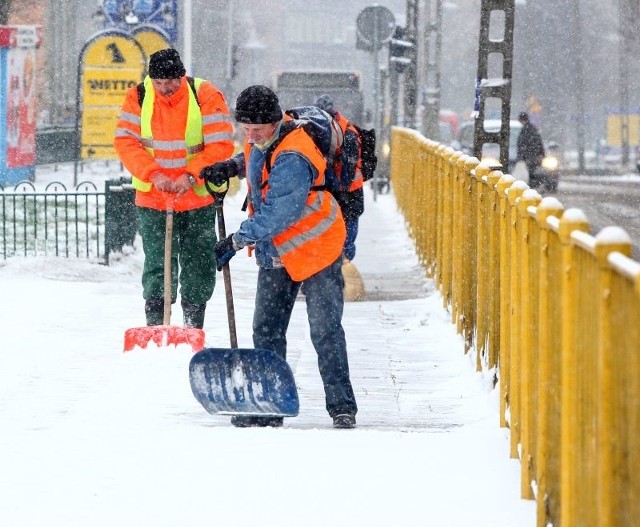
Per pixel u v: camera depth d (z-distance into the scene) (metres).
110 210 37.59
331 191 18.16
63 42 126.19
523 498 13.41
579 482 10.94
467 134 94.38
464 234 23.45
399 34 80.19
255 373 17.69
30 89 72.62
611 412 9.46
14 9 114.81
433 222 34.31
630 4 141.50
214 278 25.25
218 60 153.00
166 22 71.75
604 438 9.51
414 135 45.22
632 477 8.84
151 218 24.58
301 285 18.56
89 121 63.38
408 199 49.66
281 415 17.48
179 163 24.03
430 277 35.03
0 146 68.88
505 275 16.84
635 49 142.75
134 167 23.86
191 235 24.77
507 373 16.75
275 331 18.36
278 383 17.69
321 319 17.88
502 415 16.83
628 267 8.63
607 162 150.75
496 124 82.31
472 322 22.20
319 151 17.48
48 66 121.31
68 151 90.31
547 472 12.54
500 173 19.12
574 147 184.75
